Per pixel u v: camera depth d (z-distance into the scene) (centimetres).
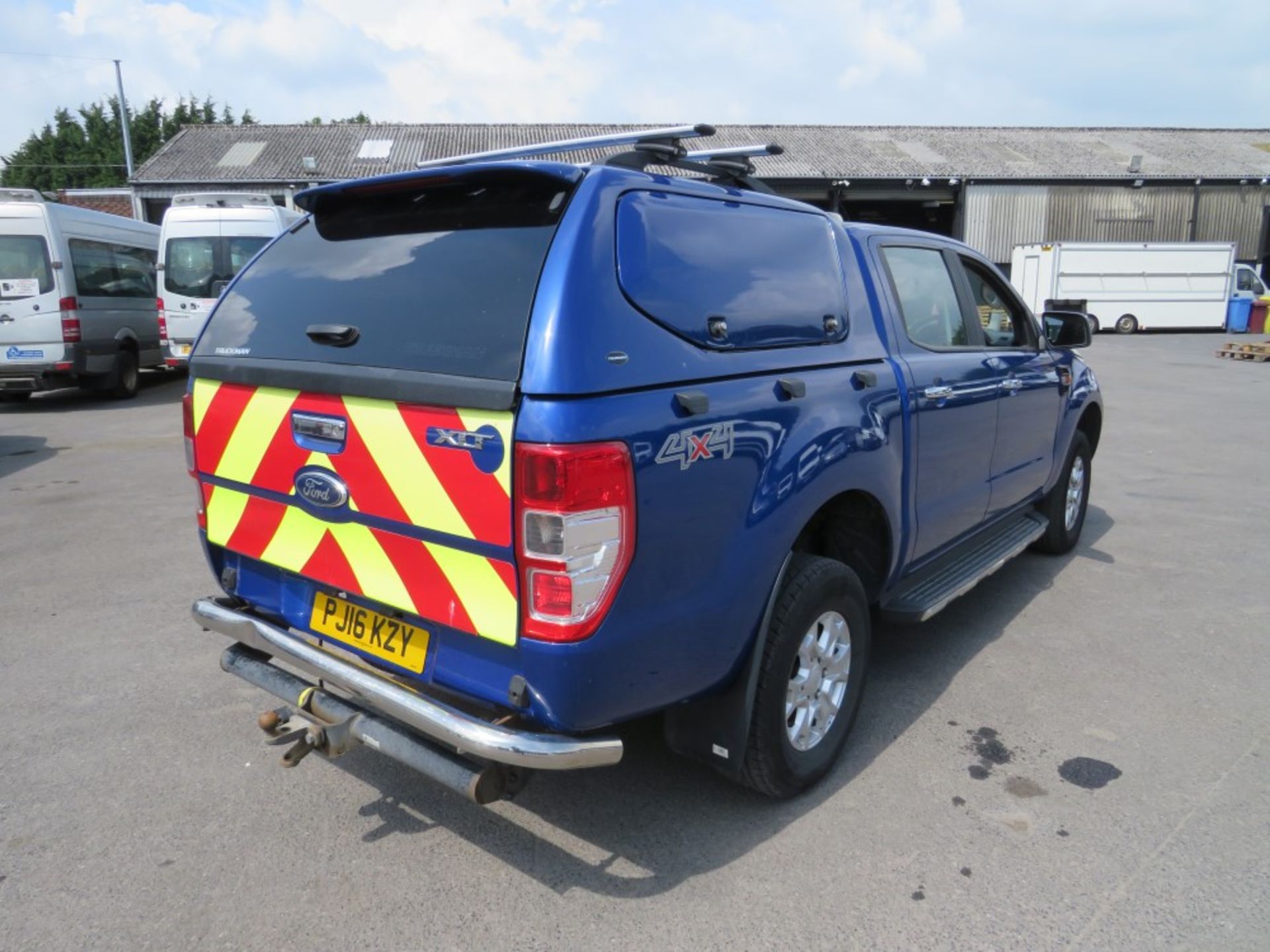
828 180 2977
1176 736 350
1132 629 457
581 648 224
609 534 223
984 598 501
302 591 294
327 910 254
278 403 278
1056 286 2730
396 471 246
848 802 306
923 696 384
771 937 243
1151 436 1008
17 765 328
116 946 240
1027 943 241
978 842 284
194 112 6384
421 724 235
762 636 274
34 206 1172
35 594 507
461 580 239
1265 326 2755
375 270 276
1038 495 514
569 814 300
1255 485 767
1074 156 3344
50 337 1191
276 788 315
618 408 225
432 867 273
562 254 231
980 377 402
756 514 265
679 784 318
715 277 270
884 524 339
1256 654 425
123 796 309
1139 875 268
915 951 238
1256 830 290
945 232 3450
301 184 2739
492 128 3309
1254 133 3800
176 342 1306
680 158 302
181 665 414
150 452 931
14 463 873
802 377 291
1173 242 2966
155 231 1487
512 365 223
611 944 241
